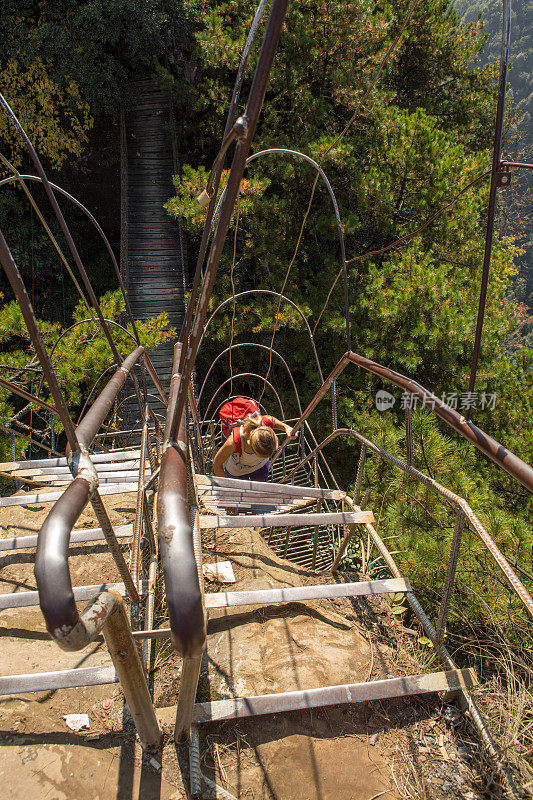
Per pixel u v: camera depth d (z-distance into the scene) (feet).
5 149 48.16
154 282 42.32
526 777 5.59
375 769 5.83
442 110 51.96
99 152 51.16
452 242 36.42
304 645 7.38
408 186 35.96
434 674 6.63
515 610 8.96
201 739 6.00
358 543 14.24
